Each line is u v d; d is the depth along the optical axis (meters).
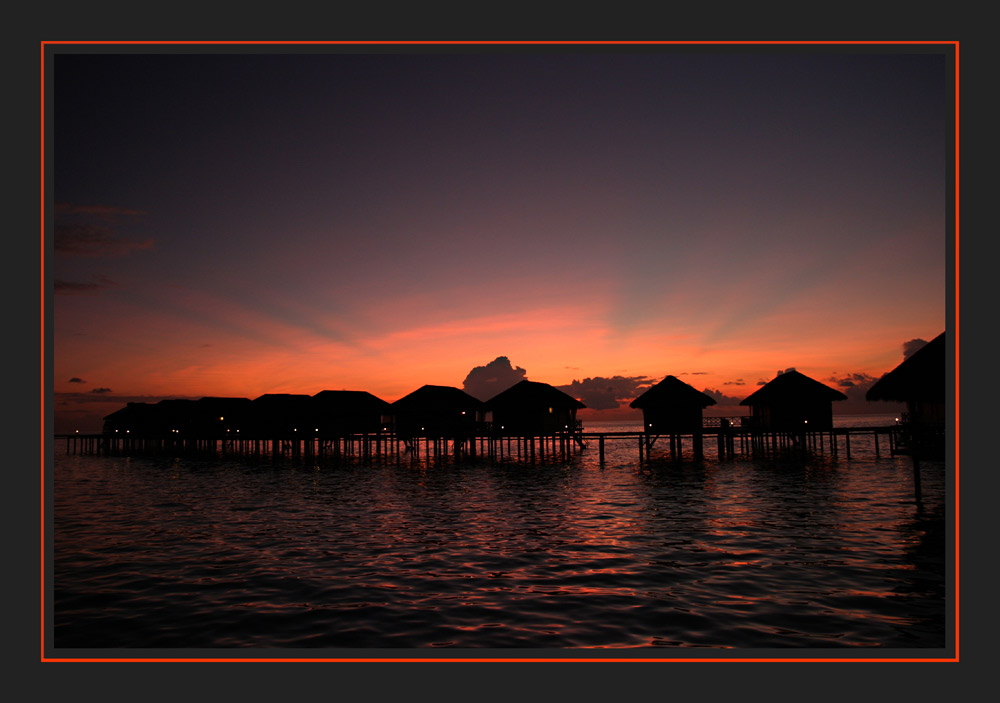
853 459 49.97
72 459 67.00
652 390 51.44
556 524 22.36
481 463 54.16
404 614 12.44
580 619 11.97
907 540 18.38
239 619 12.30
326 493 33.16
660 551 17.58
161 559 17.45
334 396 66.25
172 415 78.44
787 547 17.73
